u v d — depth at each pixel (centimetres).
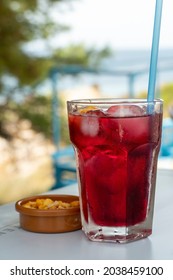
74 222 53
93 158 49
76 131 51
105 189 49
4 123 293
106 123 49
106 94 272
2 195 269
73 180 187
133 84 257
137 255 47
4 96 292
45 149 291
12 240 51
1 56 290
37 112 294
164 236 52
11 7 288
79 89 281
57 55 300
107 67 299
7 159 292
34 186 275
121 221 49
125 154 49
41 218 53
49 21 296
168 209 61
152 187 51
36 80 295
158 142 51
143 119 49
